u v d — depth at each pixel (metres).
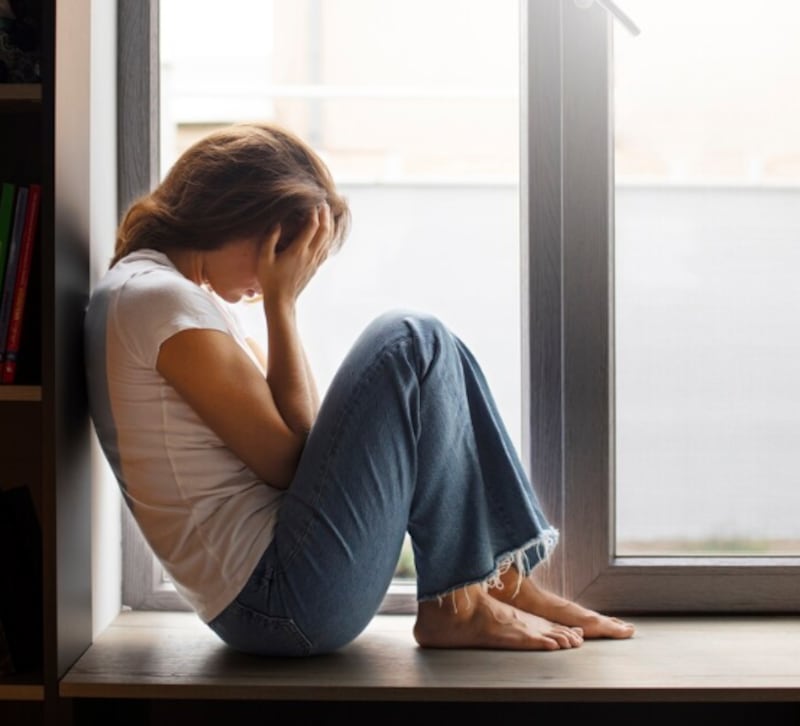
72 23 1.46
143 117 1.77
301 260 1.53
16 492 1.54
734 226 1.80
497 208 3.34
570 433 1.78
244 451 1.43
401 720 1.71
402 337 1.44
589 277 1.78
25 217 1.46
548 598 1.66
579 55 1.77
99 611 1.63
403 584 1.83
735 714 1.71
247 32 3.77
